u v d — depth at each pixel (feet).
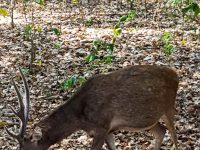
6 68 34.30
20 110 19.31
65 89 29.25
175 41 38.65
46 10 55.06
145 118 20.13
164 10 50.49
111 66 33.22
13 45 40.04
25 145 19.42
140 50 36.86
